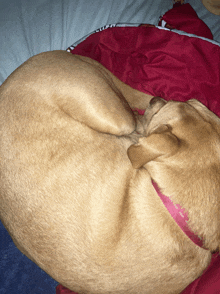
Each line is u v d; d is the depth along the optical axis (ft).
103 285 1.76
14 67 2.89
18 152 1.81
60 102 1.93
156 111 2.07
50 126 1.87
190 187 1.65
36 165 1.78
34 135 1.83
